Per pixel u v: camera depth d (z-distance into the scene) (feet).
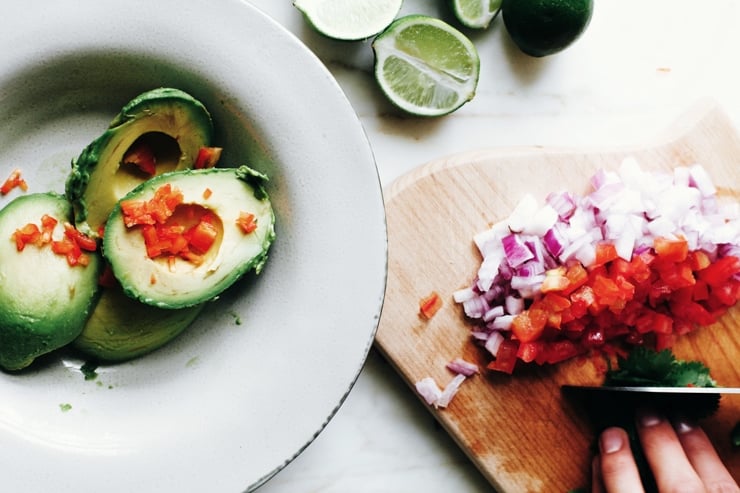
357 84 2.08
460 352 2.04
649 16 2.19
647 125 2.18
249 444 1.83
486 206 2.05
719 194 2.13
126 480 1.81
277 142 1.83
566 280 1.98
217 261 1.77
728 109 2.21
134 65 1.82
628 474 1.99
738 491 2.01
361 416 2.07
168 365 1.89
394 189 2.03
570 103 2.16
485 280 2.00
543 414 2.06
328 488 2.06
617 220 2.00
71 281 1.77
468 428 2.04
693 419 2.08
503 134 2.13
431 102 2.04
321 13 1.98
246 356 1.87
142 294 1.76
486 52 2.12
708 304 2.11
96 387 1.87
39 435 1.80
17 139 1.87
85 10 1.77
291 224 1.85
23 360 1.79
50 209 1.79
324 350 1.84
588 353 2.08
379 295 1.83
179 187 1.76
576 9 1.96
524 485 2.05
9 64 1.78
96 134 1.90
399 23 1.99
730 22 2.20
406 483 2.08
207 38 1.80
